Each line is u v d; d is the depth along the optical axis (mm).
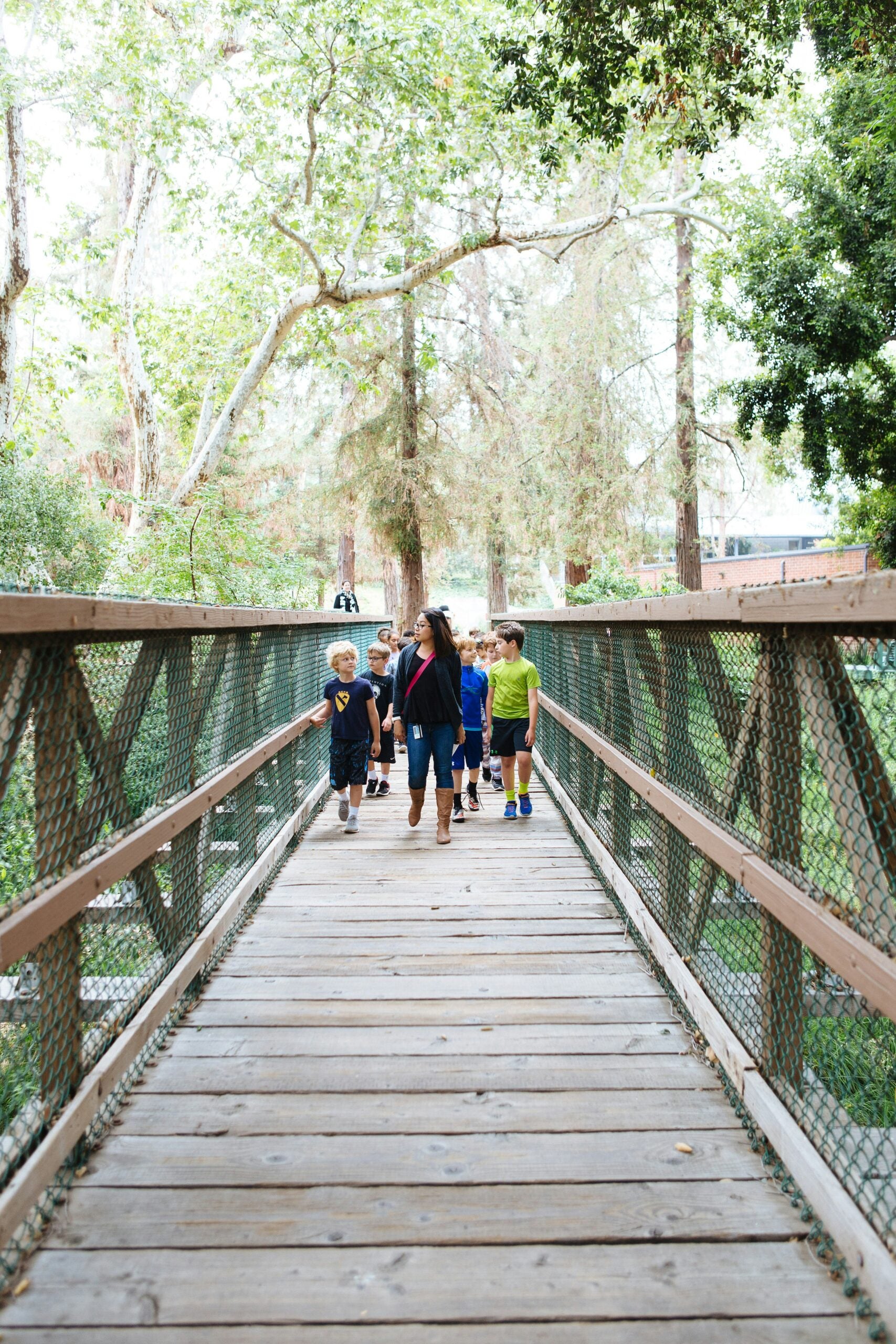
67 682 2400
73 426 26875
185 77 14594
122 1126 2656
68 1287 2004
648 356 21328
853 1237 1952
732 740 2973
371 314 17078
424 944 4234
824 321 15156
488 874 5422
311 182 14891
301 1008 3512
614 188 19375
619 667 4836
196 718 3805
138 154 16656
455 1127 2654
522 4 13305
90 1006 2764
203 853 3979
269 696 5605
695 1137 2605
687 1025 3354
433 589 50906
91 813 2617
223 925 4027
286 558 13562
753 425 17219
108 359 17594
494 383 25344
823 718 2174
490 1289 1998
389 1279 2027
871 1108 2742
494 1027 3334
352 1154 2514
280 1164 2459
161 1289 1996
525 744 6840
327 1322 1910
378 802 7898
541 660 8914
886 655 1882
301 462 28312
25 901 2076
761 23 9461
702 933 3348
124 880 2975
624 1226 2203
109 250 16016
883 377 16375
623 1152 2523
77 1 13898
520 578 33344
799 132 16250
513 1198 2316
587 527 21641
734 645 2924
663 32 8938
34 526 13195
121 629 2537
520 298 27250
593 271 21016
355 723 6496
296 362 24109
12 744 2043
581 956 4078
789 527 36625
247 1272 2049
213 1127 2648
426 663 6074
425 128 15102
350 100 14820
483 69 14328
